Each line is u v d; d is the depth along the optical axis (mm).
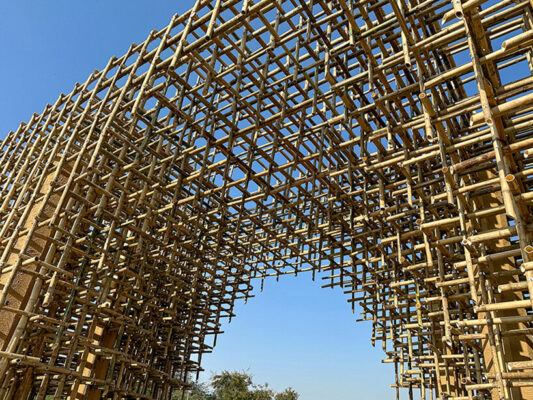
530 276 3963
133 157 11180
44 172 9984
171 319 13297
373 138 7395
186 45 8906
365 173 9820
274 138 10242
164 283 13586
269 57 9586
